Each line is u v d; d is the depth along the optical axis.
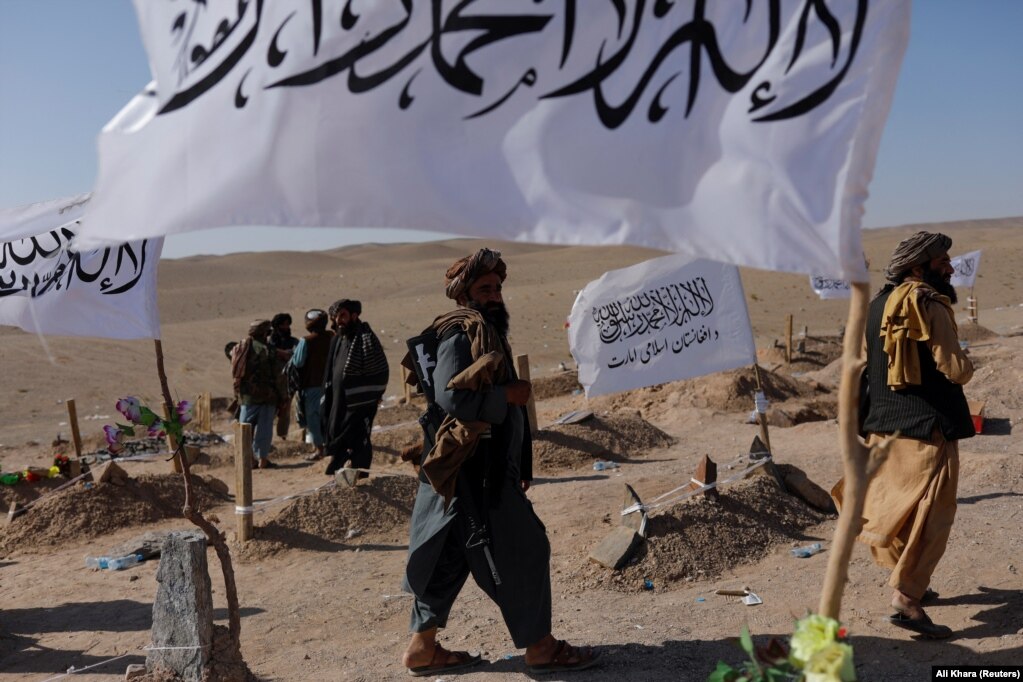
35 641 5.84
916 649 4.47
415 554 4.48
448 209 2.53
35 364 25.58
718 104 2.57
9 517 8.46
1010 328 24.44
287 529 7.62
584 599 5.75
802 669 2.27
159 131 2.62
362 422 9.63
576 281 56.97
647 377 7.64
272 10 2.61
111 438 4.45
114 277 4.42
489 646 5.13
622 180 2.55
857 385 2.43
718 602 5.45
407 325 35.62
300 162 2.55
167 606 4.79
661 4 2.61
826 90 2.53
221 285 72.69
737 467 8.94
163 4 2.69
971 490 7.39
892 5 2.53
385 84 2.56
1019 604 4.82
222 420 17.12
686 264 7.55
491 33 2.58
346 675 4.80
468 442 4.24
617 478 9.40
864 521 4.74
